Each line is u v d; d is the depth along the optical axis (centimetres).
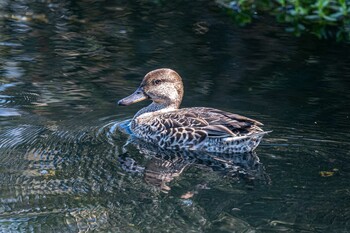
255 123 1249
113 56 1766
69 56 1756
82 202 1039
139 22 2042
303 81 1620
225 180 1124
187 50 1819
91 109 1448
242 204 1037
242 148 1242
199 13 2138
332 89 1573
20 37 1884
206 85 1591
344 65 1733
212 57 1775
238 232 956
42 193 1066
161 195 1065
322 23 2059
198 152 1270
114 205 1030
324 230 964
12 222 977
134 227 966
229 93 1542
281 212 1013
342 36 1959
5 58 1722
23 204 1030
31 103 1464
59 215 999
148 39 1898
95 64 1706
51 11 2134
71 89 1550
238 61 1752
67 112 1428
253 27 2016
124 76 1634
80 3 2220
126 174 1146
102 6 2194
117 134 1338
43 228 962
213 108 1420
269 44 1883
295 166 1173
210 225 973
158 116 1343
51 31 1944
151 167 1180
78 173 1141
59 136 1302
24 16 2075
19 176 1124
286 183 1110
